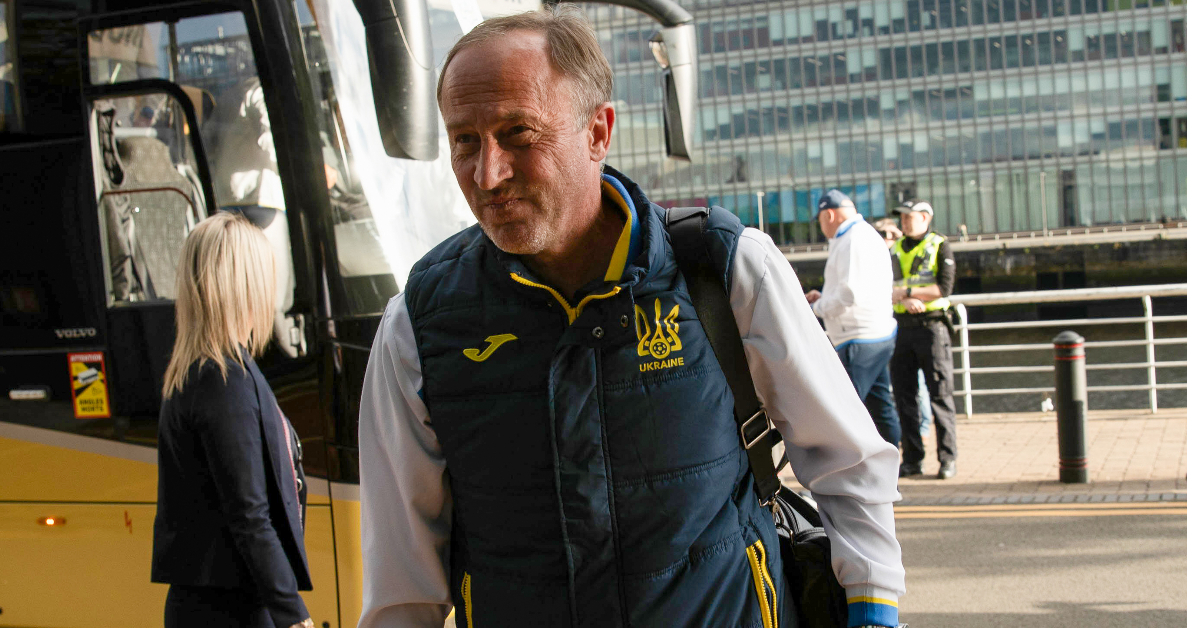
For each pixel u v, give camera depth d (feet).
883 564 5.08
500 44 4.53
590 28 4.80
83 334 11.12
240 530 7.83
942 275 22.12
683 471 4.83
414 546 5.40
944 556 17.02
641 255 4.87
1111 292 27.35
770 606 5.09
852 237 20.71
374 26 11.18
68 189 11.27
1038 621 13.99
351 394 10.52
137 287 11.05
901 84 220.02
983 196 220.43
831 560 5.23
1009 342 106.42
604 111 4.85
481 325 4.97
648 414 4.80
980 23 216.54
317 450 10.57
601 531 4.81
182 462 8.09
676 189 225.56
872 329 20.74
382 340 5.35
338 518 10.49
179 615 8.14
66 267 11.23
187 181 11.03
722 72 224.12
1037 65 216.74
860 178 222.28
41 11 11.39
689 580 4.86
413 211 11.37
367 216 10.96
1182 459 22.31
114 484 11.05
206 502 8.10
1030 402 43.55
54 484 11.22
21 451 11.30
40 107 11.37
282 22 10.87
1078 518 18.56
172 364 8.11
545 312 4.91
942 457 22.15
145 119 11.16
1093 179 216.74
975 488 21.20
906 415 22.56
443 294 5.12
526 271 4.90
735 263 5.01
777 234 223.71
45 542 11.28
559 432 4.80
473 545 5.19
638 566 4.83
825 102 221.87
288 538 8.32
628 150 223.30
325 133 10.84
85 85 11.25
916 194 221.66
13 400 11.31
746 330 5.06
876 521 5.15
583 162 4.71
